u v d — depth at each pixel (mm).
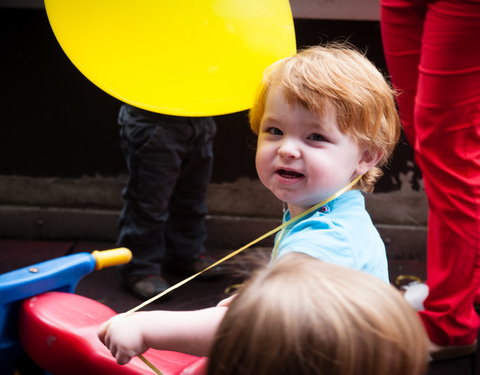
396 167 3746
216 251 3846
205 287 3432
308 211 1384
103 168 3854
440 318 2627
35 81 3721
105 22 1472
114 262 1932
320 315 767
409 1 2367
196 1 1451
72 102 3750
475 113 2283
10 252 3744
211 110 1559
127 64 1498
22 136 3816
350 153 1368
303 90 1312
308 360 752
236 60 1505
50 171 3861
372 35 3562
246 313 794
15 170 3863
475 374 2648
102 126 3787
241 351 780
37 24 3627
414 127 2625
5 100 3758
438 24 2170
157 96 1533
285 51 1553
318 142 1336
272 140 1384
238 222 3861
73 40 1508
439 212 2479
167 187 3189
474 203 2404
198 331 1202
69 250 3809
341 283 812
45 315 1712
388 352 763
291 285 809
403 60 2500
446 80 2215
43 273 1808
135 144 3119
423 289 2893
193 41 1473
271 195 3830
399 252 3846
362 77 1367
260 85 1421
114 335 1221
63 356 1655
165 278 3504
